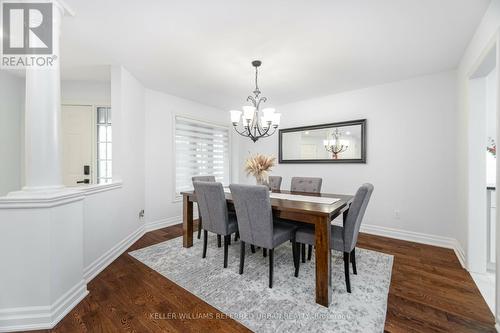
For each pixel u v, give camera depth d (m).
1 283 1.46
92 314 1.58
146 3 1.63
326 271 1.66
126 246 2.82
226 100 4.21
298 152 4.16
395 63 2.59
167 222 3.82
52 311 1.49
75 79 3.32
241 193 1.94
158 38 2.11
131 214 3.01
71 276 1.68
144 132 3.45
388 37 2.05
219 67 2.73
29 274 1.48
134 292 1.84
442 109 2.84
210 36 2.06
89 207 2.12
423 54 2.38
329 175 3.79
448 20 1.80
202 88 3.52
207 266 2.30
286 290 1.86
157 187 3.66
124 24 1.89
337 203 2.09
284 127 4.37
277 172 4.46
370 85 3.33
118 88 2.73
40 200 1.47
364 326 1.44
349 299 1.73
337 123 3.67
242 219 2.03
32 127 1.56
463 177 2.41
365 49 2.28
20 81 3.22
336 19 1.79
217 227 2.33
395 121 3.17
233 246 2.88
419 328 1.42
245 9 1.68
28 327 1.45
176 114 3.96
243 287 1.91
